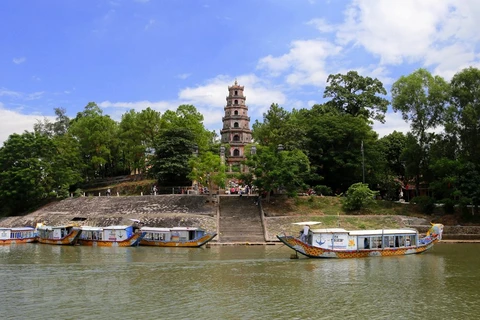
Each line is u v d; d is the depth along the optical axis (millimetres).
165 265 54250
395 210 90125
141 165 120438
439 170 88375
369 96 120875
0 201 106000
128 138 121000
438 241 71250
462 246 73062
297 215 85438
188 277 47500
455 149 93312
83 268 52469
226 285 43938
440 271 50750
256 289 42312
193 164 93938
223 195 95000
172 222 82812
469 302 38031
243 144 132000
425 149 96812
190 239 72500
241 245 73875
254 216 85312
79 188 114750
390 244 62688
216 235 78188
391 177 108812
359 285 43906
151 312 35219
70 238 75875
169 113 124438
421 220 85812
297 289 42281
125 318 33781
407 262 56719
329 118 106000
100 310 35750
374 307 36562
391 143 118125
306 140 102625
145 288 42719
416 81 95812
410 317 34094
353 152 101438
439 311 35531
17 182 100625
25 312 35281
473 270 51250
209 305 37094
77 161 116125
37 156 107562
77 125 126125
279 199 92625
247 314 34688
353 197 88188
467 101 92312
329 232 60062
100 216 89062
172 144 107375
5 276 47938
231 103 134625
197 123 121438
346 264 55094
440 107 95062
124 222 85188
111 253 64938
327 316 34281
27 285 43969
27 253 65438
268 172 88688
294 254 59062
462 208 86812
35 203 106188
